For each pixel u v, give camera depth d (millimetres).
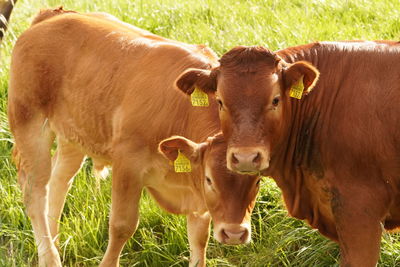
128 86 7191
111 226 7164
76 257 7715
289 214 6605
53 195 8258
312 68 5613
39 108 7949
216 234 6184
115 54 7418
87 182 8602
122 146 7074
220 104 5727
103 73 7410
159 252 7699
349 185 5934
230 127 5613
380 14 10773
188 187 7008
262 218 7754
